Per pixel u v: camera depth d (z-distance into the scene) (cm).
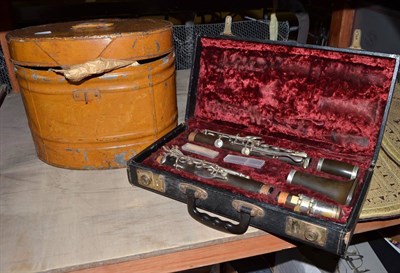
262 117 136
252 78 133
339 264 151
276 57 126
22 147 158
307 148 127
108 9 264
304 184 108
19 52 115
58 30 126
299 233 92
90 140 129
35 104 125
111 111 124
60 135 128
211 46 137
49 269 94
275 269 168
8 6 209
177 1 271
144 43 118
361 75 112
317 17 318
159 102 133
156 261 102
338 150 122
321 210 94
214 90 142
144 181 115
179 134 142
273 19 154
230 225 99
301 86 124
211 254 105
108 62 113
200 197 105
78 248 100
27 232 107
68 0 280
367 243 159
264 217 96
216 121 145
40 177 134
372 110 114
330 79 118
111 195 123
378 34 242
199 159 123
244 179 110
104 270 99
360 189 101
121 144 132
